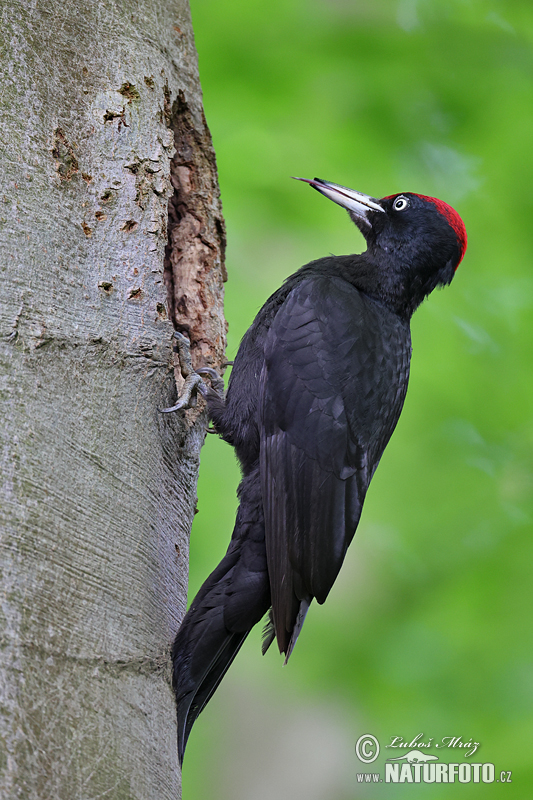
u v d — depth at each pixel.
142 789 5.05
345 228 12.77
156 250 6.62
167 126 7.38
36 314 5.66
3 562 4.94
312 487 7.49
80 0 6.82
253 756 14.13
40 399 5.46
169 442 6.49
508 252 12.99
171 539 6.32
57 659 4.94
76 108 6.56
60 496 5.34
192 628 6.60
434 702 11.57
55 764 4.66
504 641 11.76
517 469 12.88
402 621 12.50
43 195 6.02
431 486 12.95
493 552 12.40
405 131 12.66
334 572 7.41
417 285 9.12
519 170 12.66
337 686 12.45
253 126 12.45
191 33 8.49
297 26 12.40
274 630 7.31
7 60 6.22
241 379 8.21
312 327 7.96
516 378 12.95
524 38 12.58
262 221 12.79
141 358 6.20
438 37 12.57
